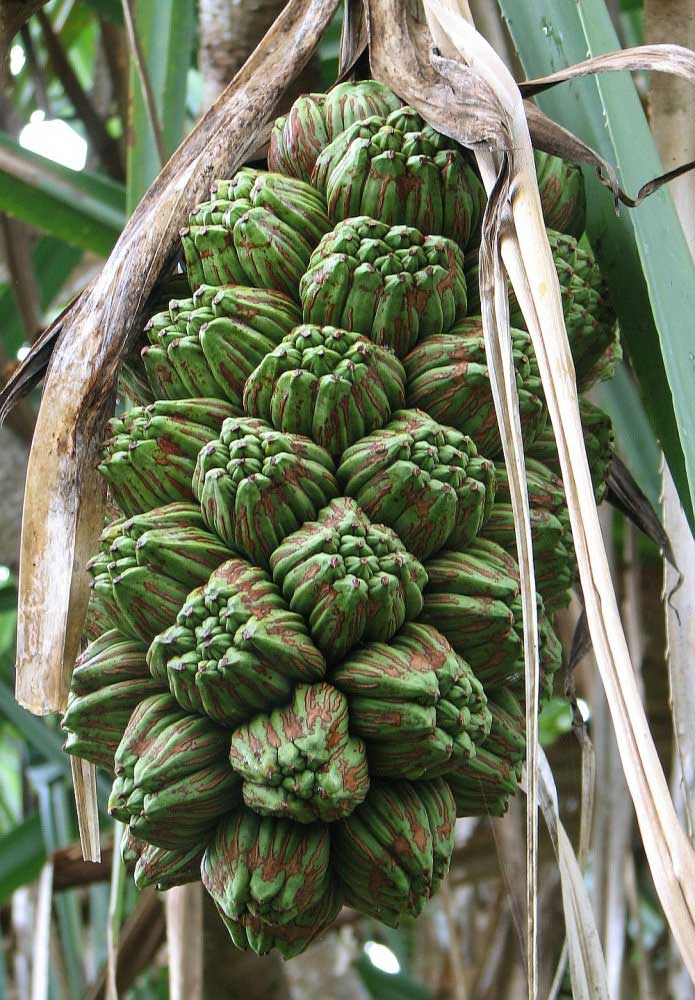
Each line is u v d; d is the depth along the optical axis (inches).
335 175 23.3
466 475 21.7
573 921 22.9
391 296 22.3
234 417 22.4
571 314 23.6
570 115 25.8
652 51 22.9
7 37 25.6
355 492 21.6
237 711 20.9
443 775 22.3
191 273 23.7
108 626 23.8
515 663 22.0
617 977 32.0
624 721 18.8
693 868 18.1
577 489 19.8
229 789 21.2
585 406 24.2
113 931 28.7
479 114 22.3
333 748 20.4
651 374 25.0
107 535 22.1
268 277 23.1
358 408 21.8
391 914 21.7
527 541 19.7
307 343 21.9
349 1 26.2
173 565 21.4
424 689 20.5
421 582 21.4
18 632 23.3
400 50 24.1
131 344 23.9
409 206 23.1
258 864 20.7
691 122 26.6
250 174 24.0
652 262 23.0
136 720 21.4
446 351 22.5
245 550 21.7
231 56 31.5
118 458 22.4
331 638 20.9
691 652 24.7
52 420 23.7
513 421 20.3
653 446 31.5
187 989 28.8
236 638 20.6
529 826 18.9
